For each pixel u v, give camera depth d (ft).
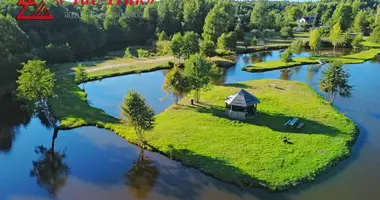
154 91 231.50
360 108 194.29
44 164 137.18
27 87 164.35
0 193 117.29
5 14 327.88
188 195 114.21
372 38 417.69
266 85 232.12
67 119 176.45
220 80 256.73
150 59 330.13
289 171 124.36
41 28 361.10
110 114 189.57
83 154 143.84
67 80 251.80
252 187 117.70
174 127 162.30
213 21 406.82
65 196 115.03
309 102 195.62
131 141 152.15
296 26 574.15
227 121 168.35
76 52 376.48
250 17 568.00
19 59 244.63
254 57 355.77
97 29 417.49
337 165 131.44
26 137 162.91
